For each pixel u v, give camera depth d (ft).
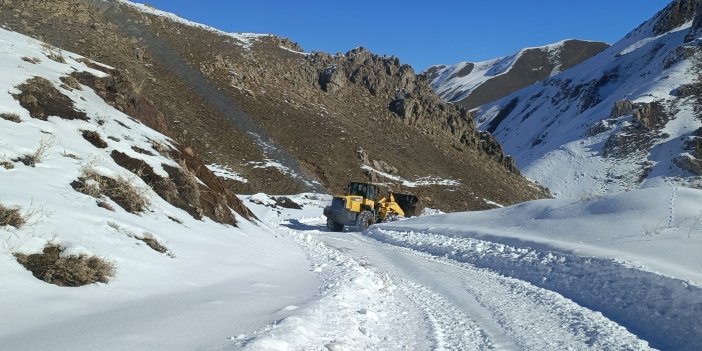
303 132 167.63
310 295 26.17
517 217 63.57
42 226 21.72
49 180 26.96
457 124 231.09
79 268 19.79
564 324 26.48
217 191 48.93
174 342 15.26
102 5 175.63
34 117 33.19
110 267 21.09
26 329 14.96
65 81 41.37
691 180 304.50
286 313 20.90
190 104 148.36
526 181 233.96
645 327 26.48
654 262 35.01
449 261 50.80
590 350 22.18
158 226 30.22
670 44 573.74
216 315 19.10
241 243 37.09
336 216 85.76
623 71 593.01
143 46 160.76
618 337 24.30
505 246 50.14
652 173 330.75
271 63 204.23
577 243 45.68
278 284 28.14
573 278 36.60
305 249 47.55
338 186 145.79
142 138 41.65
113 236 24.64
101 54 136.56
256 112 164.55
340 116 193.77
